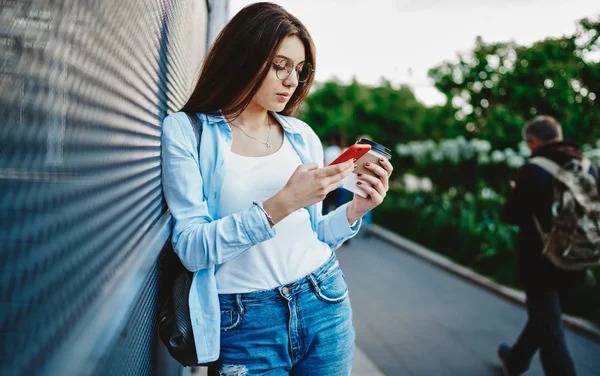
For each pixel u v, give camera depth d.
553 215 3.10
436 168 8.91
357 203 1.63
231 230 1.29
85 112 0.73
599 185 3.22
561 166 3.17
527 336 3.47
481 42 8.08
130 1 1.01
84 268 0.74
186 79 2.34
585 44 6.88
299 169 1.32
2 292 0.53
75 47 0.69
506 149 7.52
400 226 9.38
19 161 0.56
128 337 0.94
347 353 1.56
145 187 1.24
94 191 0.78
